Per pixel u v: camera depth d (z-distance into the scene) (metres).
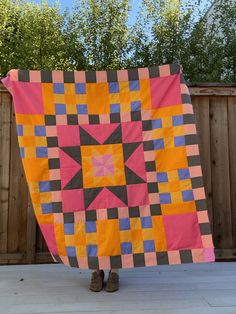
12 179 3.67
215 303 2.64
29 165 2.82
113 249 2.76
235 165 3.81
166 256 2.74
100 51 4.38
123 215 2.80
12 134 3.69
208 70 4.41
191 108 2.88
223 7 4.54
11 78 2.90
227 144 3.82
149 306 2.59
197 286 3.00
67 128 2.90
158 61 4.39
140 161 2.86
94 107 2.94
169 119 2.88
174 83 2.92
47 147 2.86
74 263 2.76
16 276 3.27
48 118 2.89
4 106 3.69
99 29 4.34
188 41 4.42
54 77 2.94
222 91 3.79
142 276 3.28
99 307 2.57
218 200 3.76
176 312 2.48
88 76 2.97
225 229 3.75
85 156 2.88
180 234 2.75
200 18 4.45
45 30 4.29
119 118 2.92
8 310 2.52
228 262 3.72
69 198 2.82
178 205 2.78
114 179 2.85
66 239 2.78
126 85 2.96
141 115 2.91
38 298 2.74
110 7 4.35
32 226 3.65
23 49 4.18
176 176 2.81
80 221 2.80
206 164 3.78
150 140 2.88
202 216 2.76
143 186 2.83
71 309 2.54
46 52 4.27
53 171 2.84
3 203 3.64
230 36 4.47
